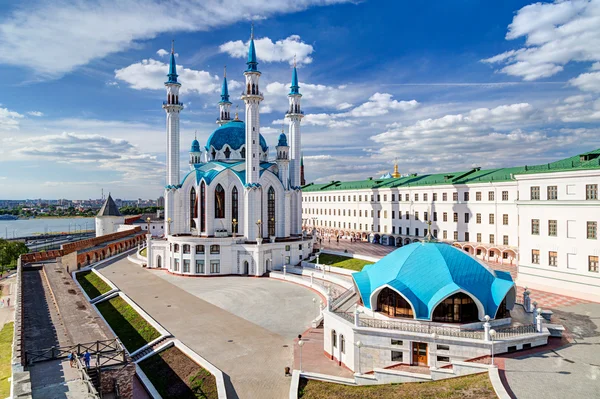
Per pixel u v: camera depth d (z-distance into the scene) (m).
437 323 29.36
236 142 84.06
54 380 24.33
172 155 81.00
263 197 78.19
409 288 30.64
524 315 33.12
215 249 70.50
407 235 90.12
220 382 28.41
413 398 23.03
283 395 27.12
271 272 68.38
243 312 46.59
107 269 78.25
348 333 30.31
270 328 40.75
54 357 27.64
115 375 26.55
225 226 76.56
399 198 92.81
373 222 102.38
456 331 27.91
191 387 29.17
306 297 53.19
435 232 82.38
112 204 131.75
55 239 195.25
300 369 30.33
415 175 102.06
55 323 36.66
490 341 26.28
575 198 45.69
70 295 47.28
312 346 35.75
